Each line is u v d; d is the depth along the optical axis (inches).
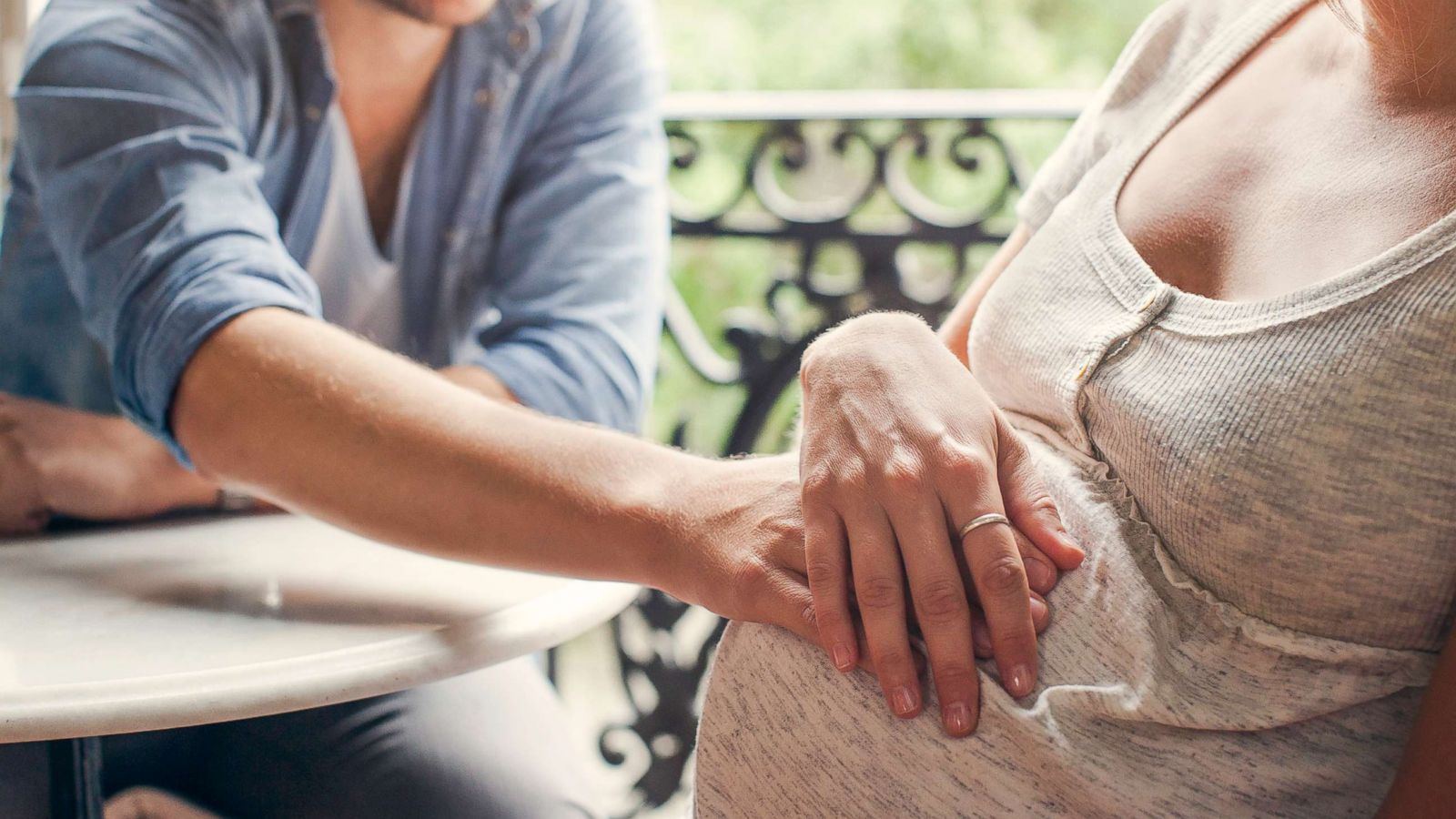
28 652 29.6
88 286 40.9
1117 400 26.7
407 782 39.6
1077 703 24.2
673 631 80.5
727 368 80.0
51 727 26.1
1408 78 24.7
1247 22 30.1
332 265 53.3
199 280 37.8
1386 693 23.7
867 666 26.4
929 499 26.0
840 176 79.8
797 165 78.2
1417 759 21.0
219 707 27.1
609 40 55.5
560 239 54.1
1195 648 24.7
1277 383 23.8
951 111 75.0
